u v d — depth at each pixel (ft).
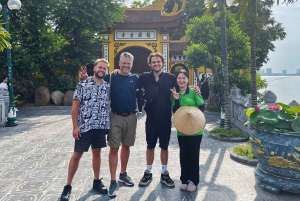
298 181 12.58
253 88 29.32
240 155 19.04
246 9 30.94
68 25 60.95
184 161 13.76
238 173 16.29
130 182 14.35
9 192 13.48
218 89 51.06
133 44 75.51
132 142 14.25
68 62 67.36
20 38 57.11
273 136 12.80
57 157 20.15
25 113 50.19
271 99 23.06
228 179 15.26
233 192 13.43
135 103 14.12
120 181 14.71
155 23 73.26
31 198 12.76
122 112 13.73
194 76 77.87
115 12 64.03
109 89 13.51
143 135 28.63
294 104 21.35
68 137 27.96
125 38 75.46
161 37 75.36
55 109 57.00
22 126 35.42
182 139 13.67
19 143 25.22
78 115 13.05
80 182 14.87
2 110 35.91
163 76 14.17
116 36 75.36
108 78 13.82
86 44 66.95
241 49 46.19
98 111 12.89
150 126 14.38
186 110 13.41
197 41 49.78
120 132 13.78
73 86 65.57
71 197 12.90
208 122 38.09
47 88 61.16
